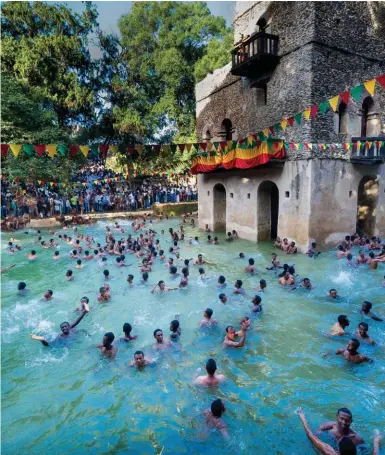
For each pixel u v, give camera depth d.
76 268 14.95
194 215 29.58
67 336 8.98
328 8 14.62
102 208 29.39
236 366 7.66
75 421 6.26
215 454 5.48
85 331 9.34
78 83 31.19
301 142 14.92
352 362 7.53
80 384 7.25
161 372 7.52
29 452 5.62
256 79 17.38
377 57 16.53
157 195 32.12
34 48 29.17
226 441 5.68
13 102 25.55
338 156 15.78
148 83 34.34
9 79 26.88
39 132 26.77
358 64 15.86
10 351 8.49
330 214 15.88
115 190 32.75
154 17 31.78
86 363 7.95
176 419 6.23
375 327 9.09
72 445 5.75
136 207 30.73
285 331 9.06
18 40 30.62
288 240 16.56
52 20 30.61
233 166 17.47
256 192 18.34
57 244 18.88
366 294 11.23
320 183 15.30
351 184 16.50
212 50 29.06
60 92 31.50
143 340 8.81
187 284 12.41
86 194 29.73
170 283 12.86
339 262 14.34
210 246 18.34
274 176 17.02
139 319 10.08
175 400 6.69
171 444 5.70
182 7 31.64
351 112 15.94
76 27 31.83
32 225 24.30
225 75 20.06
